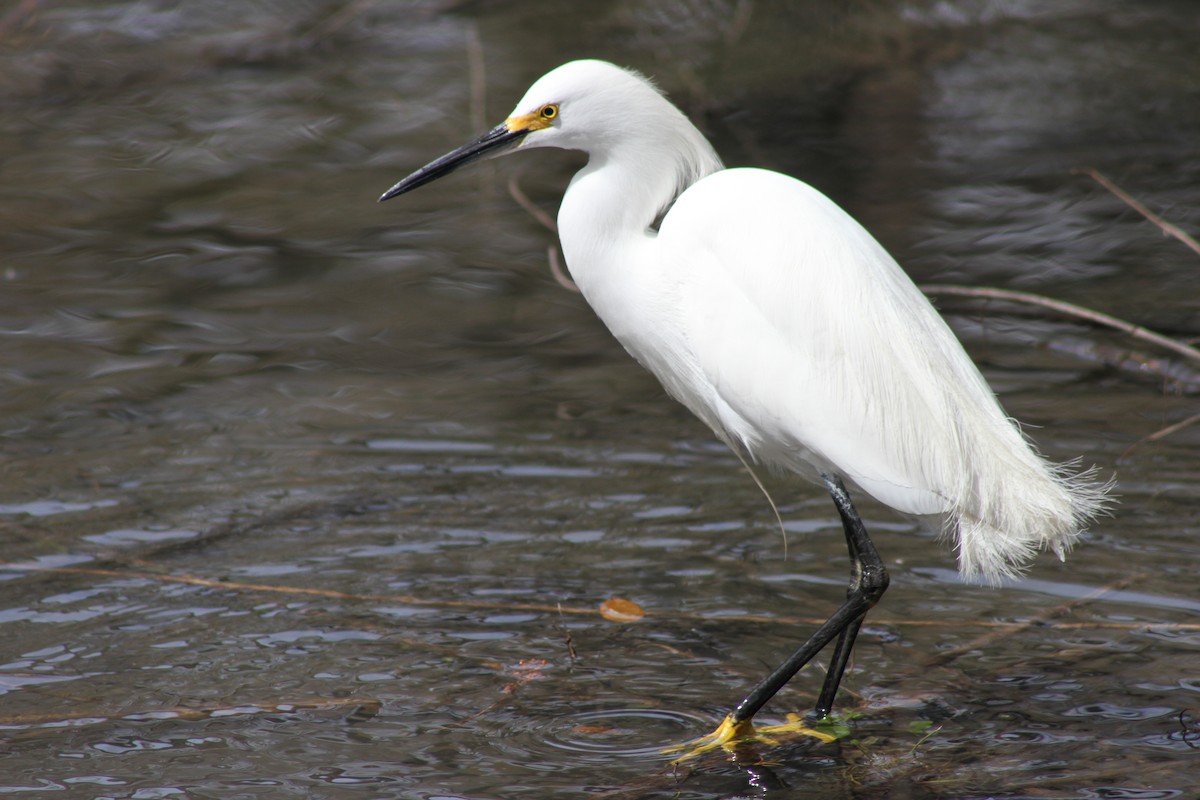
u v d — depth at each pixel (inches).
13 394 455.2
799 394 273.6
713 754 262.4
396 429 429.7
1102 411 430.3
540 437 422.6
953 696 281.7
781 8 893.2
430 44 873.5
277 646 303.6
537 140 291.7
